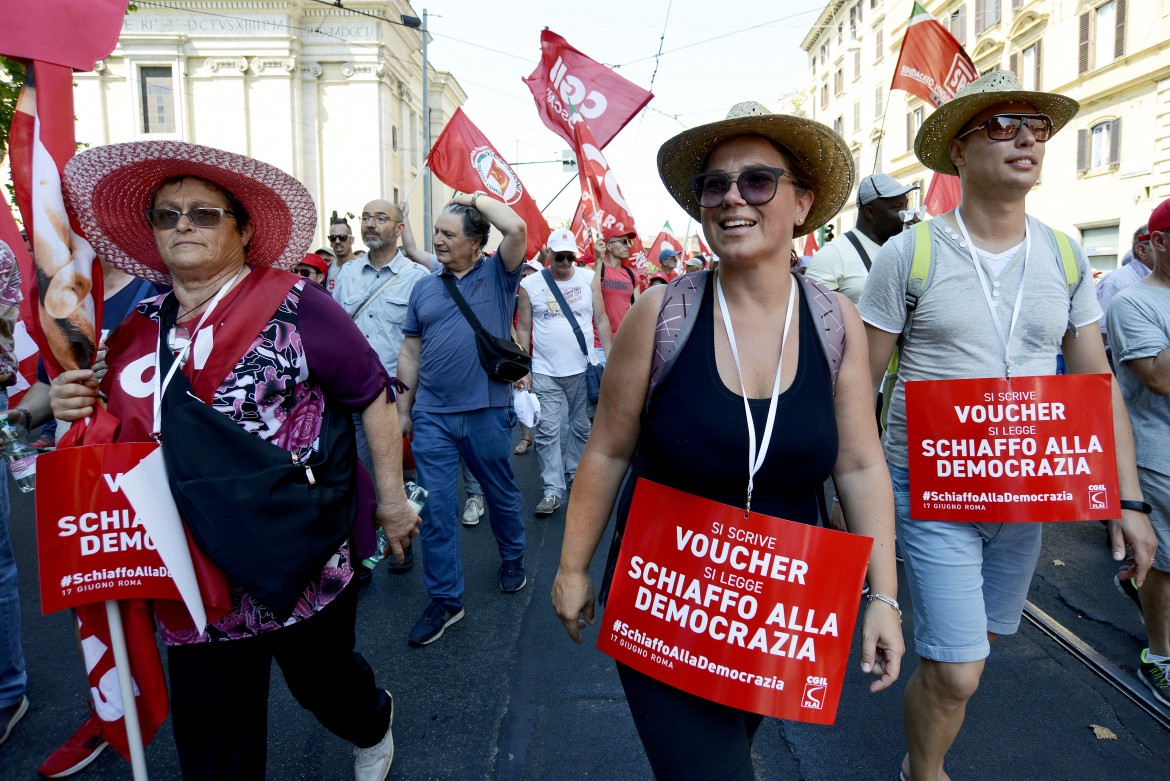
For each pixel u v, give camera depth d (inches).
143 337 75.0
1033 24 863.1
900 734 111.4
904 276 91.6
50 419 98.3
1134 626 142.6
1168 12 691.4
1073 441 85.5
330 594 78.7
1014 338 89.0
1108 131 777.6
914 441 88.3
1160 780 100.4
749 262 62.6
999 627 95.1
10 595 109.9
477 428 145.3
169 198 73.1
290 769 102.5
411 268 188.2
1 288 99.7
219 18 1167.0
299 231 80.2
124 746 74.3
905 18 1143.6
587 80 262.5
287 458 72.4
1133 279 196.5
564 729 111.7
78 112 1168.2
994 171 87.7
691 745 64.4
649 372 65.5
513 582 160.7
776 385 62.2
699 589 63.9
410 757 104.8
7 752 105.8
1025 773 101.5
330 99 1224.2
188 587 69.7
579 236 270.4
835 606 62.0
